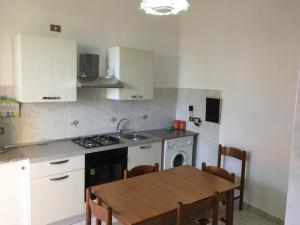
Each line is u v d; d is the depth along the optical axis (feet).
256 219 10.39
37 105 10.11
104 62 11.74
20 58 8.56
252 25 10.63
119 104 12.46
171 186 7.39
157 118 14.05
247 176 11.16
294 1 9.21
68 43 9.46
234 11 11.32
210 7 12.42
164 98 14.19
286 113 9.65
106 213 5.69
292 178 4.83
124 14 12.12
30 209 8.54
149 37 13.15
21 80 8.63
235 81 11.46
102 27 11.50
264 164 10.50
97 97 11.69
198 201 6.34
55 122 10.62
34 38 8.73
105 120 12.09
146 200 6.50
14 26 9.39
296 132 4.72
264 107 10.37
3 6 9.12
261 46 10.34
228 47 11.68
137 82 11.57
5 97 9.45
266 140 10.37
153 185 7.45
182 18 14.06
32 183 8.46
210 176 8.25
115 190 7.06
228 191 7.35
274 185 10.19
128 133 12.75
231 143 11.80
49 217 8.93
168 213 6.02
